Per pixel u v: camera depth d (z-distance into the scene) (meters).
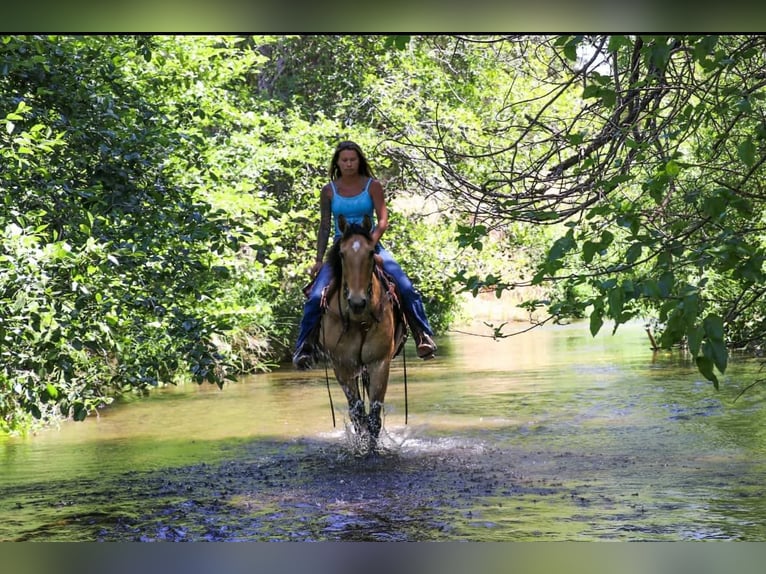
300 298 22.55
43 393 7.85
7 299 7.11
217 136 16.62
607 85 6.48
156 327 9.16
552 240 19.42
